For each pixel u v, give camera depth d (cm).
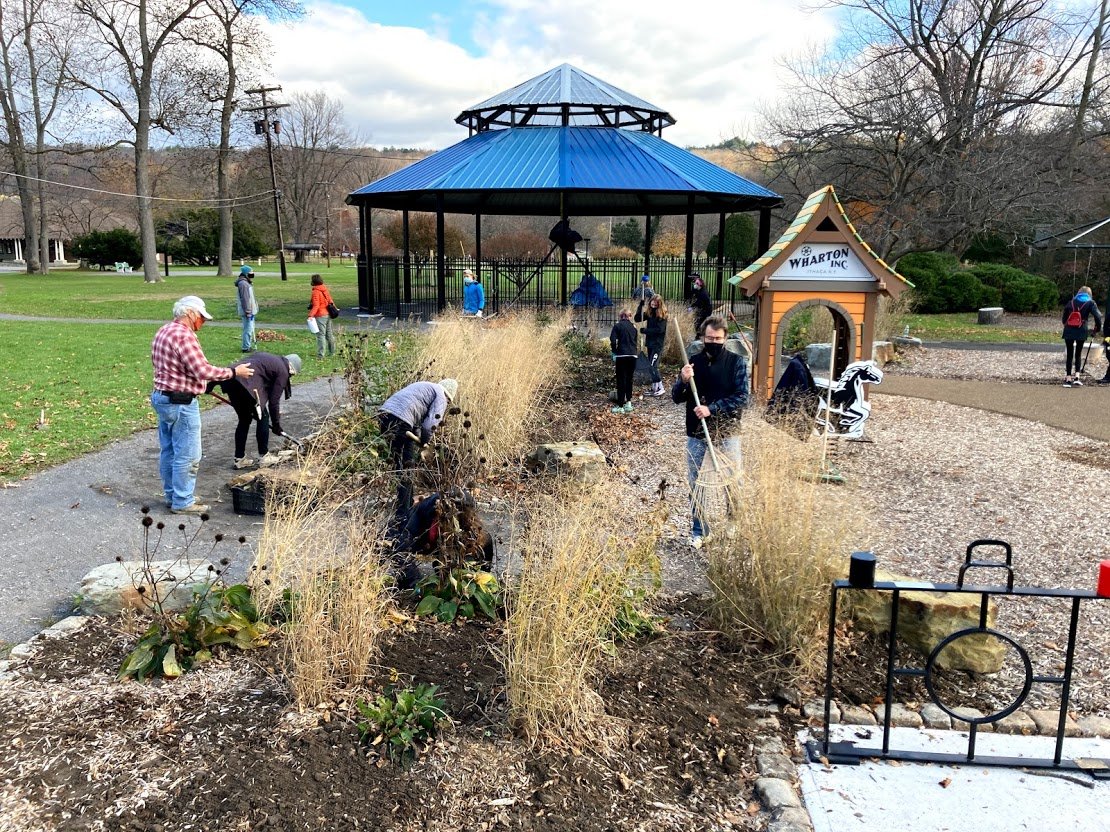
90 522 632
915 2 2250
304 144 7450
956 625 430
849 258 998
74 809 300
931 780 348
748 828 317
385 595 448
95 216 6944
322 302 1516
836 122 2330
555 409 1031
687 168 2175
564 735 354
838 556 439
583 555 400
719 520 484
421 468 591
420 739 345
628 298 2231
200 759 328
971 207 2114
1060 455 891
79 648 417
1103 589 333
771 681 416
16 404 1059
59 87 4031
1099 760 357
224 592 422
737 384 581
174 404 638
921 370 1535
